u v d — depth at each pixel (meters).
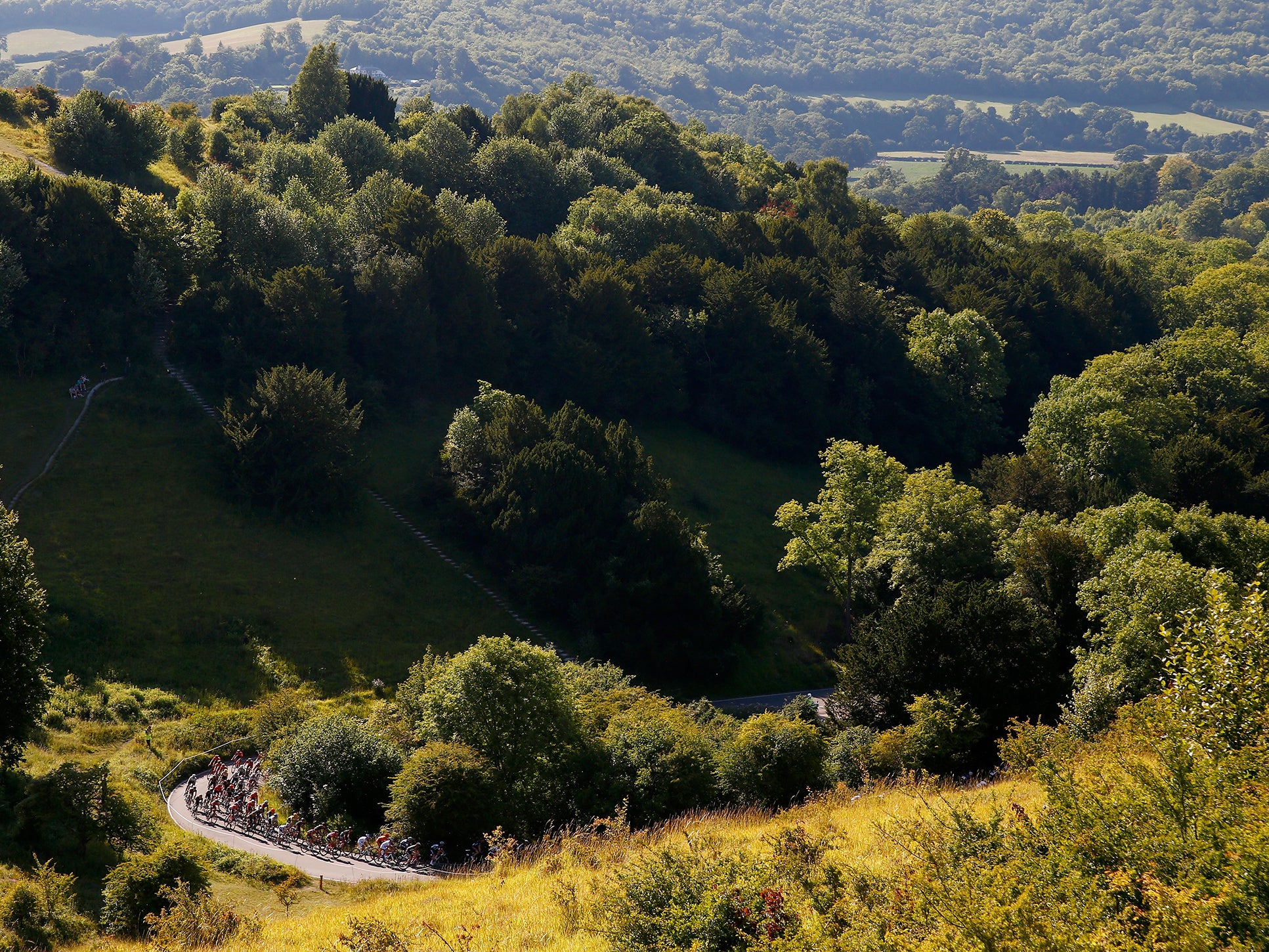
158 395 74.56
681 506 87.69
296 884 29.44
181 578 61.53
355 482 72.81
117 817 32.72
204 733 48.47
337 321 81.81
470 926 20.61
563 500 72.69
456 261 90.69
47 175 84.31
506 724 38.06
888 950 15.63
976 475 87.06
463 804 34.06
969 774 37.16
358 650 61.22
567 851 26.56
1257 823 15.57
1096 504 74.19
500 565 72.75
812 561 73.69
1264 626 20.55
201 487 68.94
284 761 40.62
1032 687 45.78
